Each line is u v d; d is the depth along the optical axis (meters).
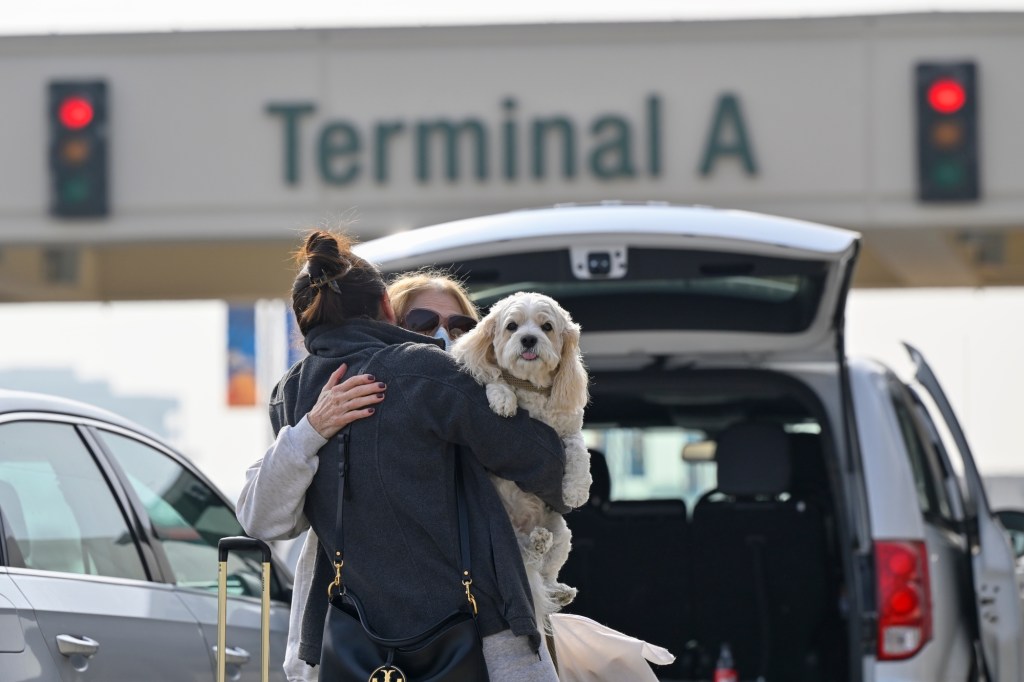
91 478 10.24
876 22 27.67
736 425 13.23
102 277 34.94
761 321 12.69
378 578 7.63
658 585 13.82
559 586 8.27
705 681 13.69
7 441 9.47
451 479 7.71
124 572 10.15
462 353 7.88
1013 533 14.12
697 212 11.87
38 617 8.87
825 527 13.45
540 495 7.85
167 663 9.89
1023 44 27.41
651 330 12.88
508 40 28.27
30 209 28.75
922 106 25.81
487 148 28.33
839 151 27.80
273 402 8.40
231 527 11.92
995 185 27.31
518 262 11.79
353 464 7.70
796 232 11.70
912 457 13.29
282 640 11.49
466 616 7.52
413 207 28.42
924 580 11.45
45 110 28.89
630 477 15.66
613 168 28.09
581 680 8.62
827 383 12.55
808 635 13.55
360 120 28.56
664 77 28.02
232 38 28.78
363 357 7.93
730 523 13.51
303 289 8.28
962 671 11.80
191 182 28.81
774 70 27.88
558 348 7.86
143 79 28.95
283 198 28.70
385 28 28.44
